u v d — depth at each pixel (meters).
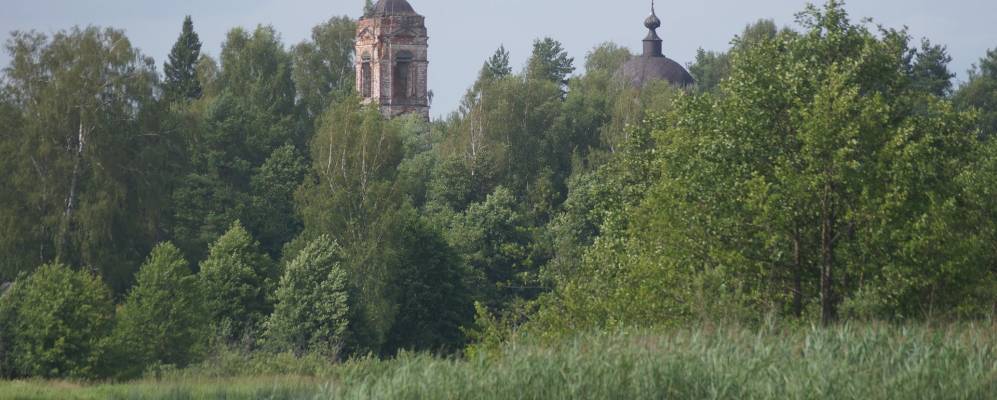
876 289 125.69
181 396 159.50
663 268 133.38
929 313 122.19
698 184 137.00
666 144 155.62
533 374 105.00
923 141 129.50
